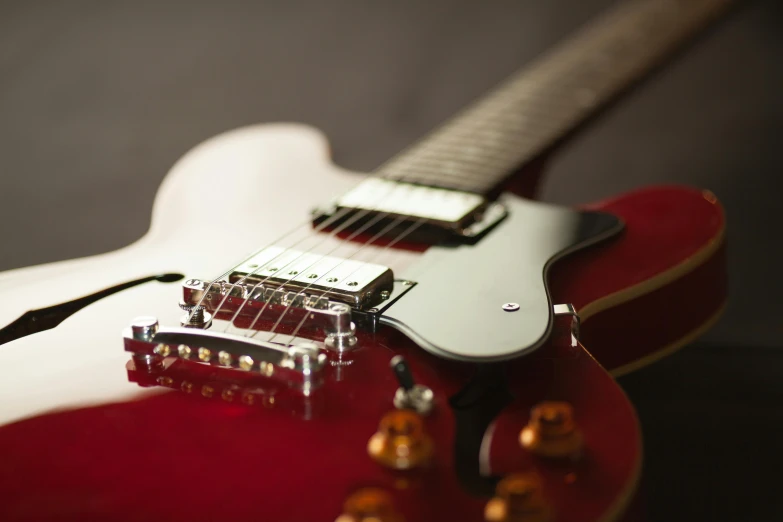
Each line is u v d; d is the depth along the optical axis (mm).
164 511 597
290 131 1056
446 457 622
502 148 965
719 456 864
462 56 1679
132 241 1170
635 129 1474
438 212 835
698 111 1517
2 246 1151
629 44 1233
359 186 895
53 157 1386
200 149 1017
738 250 1150
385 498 584
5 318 730
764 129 1449
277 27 1850
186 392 662
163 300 746
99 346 698
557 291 770
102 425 641
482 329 693
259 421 643
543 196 1290
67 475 614
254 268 751
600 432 636
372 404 654
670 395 934
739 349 987
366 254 794
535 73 1173
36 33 1825
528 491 586
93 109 1539
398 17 1866
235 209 894
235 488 607
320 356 664
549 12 1830
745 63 1665
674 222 857
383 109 1524
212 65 1697
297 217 875
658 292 791
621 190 1299
